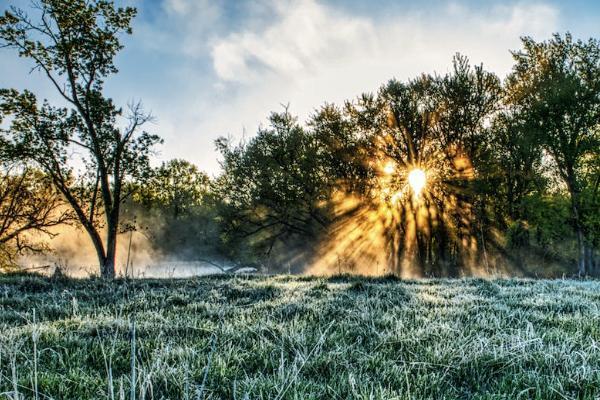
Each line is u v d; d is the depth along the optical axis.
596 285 10.95
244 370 3.69
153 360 3.73
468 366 3.91
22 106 19.67
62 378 3.37
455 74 29.03
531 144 27.22
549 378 3.52
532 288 9.77
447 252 29.23
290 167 35.97
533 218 28.14
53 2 19.70
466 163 29.09
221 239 39.16
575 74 26.48
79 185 21.69
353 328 5.39
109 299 7.75
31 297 7.97
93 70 20.92
